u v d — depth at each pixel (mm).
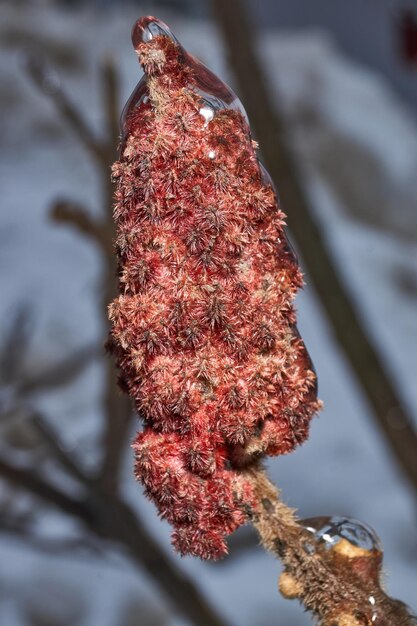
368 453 3094
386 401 1315
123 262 532
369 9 5316
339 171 4730
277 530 540
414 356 3602
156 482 536
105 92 1123
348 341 1334
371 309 3889
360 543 544
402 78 5270
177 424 534
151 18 534
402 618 537
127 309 529
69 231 3682
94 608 2393
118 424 1099
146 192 524
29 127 4379
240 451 535
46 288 3230
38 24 4723
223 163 524
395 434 1319
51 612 2379
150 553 1162
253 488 538
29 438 1975
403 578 2580
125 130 532
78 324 2975
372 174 4754
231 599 2420
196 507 536
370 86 5258
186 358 529
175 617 2385
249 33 1387
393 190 4793
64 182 4098
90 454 1280
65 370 1251
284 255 533
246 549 1222
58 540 1168
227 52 1391
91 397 2533
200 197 523
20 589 2418
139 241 527
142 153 524
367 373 1330
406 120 5117
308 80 5016
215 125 526
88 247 3562
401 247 4453
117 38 4770
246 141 531
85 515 1139
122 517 1146
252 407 530
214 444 532
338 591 539
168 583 1175
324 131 4816
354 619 536
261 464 541
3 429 1971
